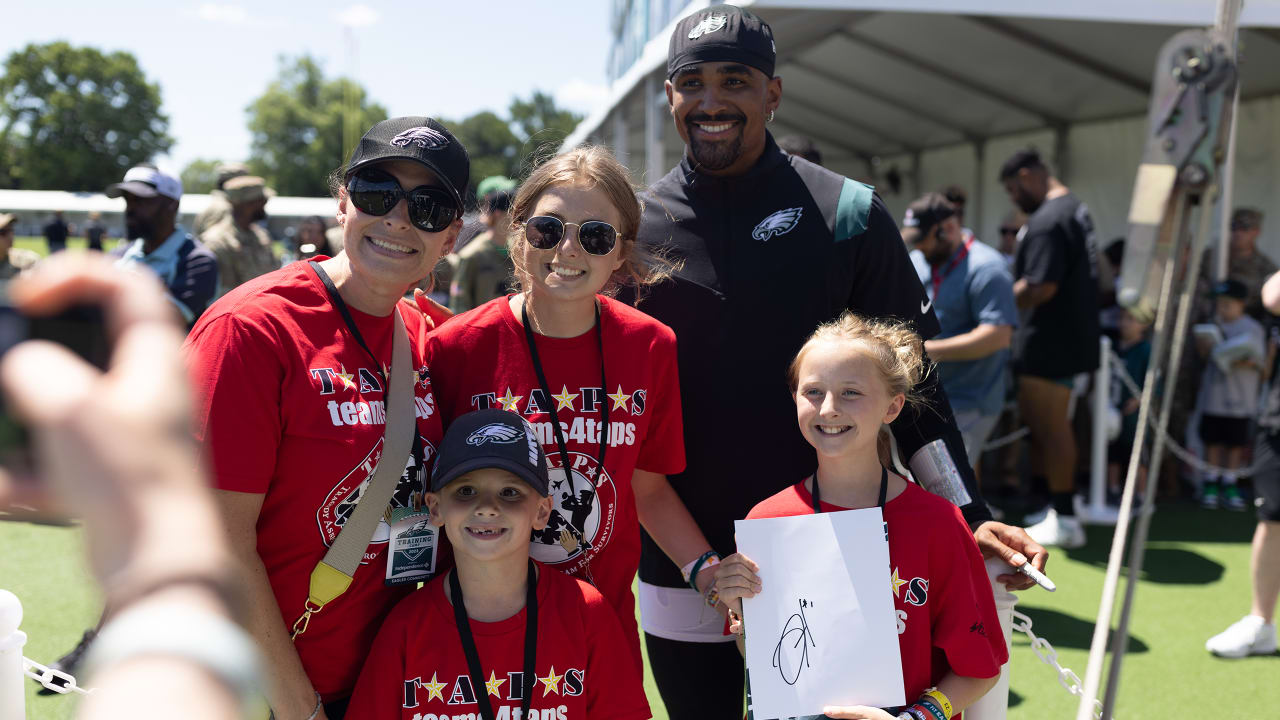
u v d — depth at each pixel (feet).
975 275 16.20
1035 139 34.53
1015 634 14.26
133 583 1.33
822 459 6.90
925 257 16.80
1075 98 29.50
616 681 6.55
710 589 7.09
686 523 7.53
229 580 1.41
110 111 241.96
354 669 6.25
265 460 5.64
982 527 7.41
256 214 20.54
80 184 237.86
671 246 8.04
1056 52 25.63
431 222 5.86
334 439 5.77
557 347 6.77
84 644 12.03
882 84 33.24
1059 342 18.08
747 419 7.88
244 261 20.18
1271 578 13.38
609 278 7.29
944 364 16.44
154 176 13.75
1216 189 5.91
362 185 5.78
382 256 5.84
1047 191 18.61
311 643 6.08
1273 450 13.20
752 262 7.88
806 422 6.77
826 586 6.43
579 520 6.77
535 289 6.73
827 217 7.86
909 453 7.90
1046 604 15.47
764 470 7.88
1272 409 13.19
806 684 6.32
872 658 6.31
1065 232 17.76
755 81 7.71
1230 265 22.03
